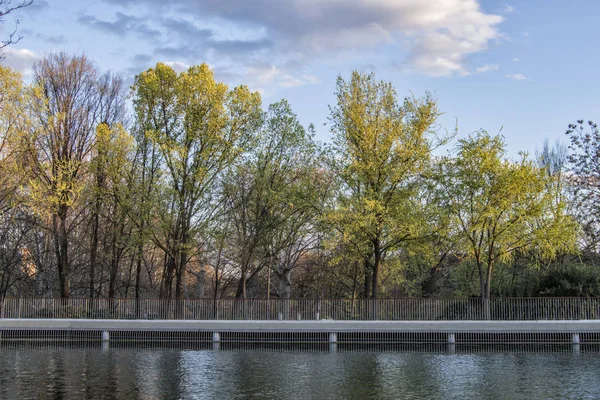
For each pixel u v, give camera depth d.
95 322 33.41
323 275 52.12
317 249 49.75
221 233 41.34
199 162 40.03
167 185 39.44
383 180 37.28
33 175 38.31
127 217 40.94
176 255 39.81
